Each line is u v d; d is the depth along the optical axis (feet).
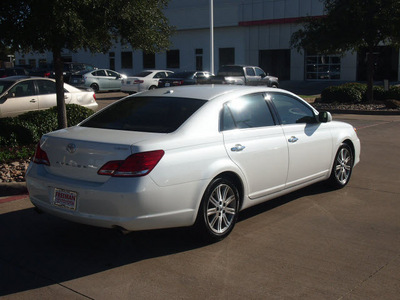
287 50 120.47
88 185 14.38
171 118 16.19
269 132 18.30
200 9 129.29
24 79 41.04
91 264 14.76
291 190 19.81
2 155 28.25
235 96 17.78
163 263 14.75
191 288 13.05
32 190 16.03
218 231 16.30
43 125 33.22
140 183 13.91
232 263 14.69
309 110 21.21
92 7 26.27
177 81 73.92
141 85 82.69
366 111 55.21
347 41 60.54
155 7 30.45
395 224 18.24
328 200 21.39
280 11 116.47
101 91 97.81
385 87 65.77
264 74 80.84
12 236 17.20
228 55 128.16
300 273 13.93
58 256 15.40
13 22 26.27
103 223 14.24
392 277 13.64
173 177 14.55
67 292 12.90
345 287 13.02
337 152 22.56
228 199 16.62
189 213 15.19
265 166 17.92
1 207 20.45
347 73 111.45
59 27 25.12
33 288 13.15
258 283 13.32
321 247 15.93
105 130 16.10
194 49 133.39
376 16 56.49
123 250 15.84
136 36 30.12
